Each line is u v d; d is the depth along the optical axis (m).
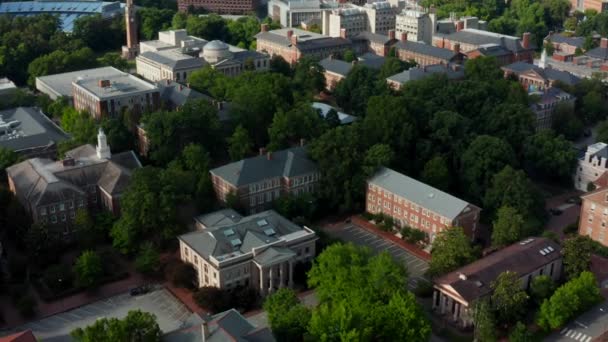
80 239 195.50
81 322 166.88
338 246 169.12
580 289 166.00
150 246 185.25
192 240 181.75
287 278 178.88
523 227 197.75
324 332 142.38
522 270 174.12
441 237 181.12
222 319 139.00
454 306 166.75
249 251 175.62
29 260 187.50
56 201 198.88
